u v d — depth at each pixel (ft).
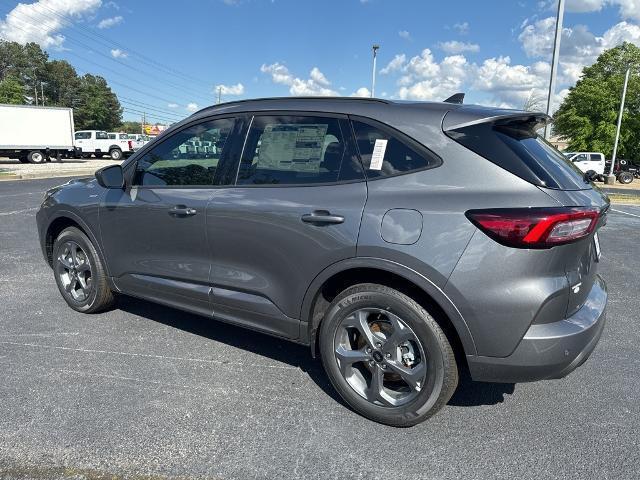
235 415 9.31
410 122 8.82
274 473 7.73
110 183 12.21
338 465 7.95
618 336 13.55
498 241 7.67
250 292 10.32
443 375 8.37
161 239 11.58
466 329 7.97
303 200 9.34
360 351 9.16
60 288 14.48
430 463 8.02
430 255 8.01
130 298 15.65
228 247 10.41
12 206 36.22
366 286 8.84
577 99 147.13
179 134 11.57
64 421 8.93
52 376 10.57
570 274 8.03
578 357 8.09
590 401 10.05
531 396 10.22
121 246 12.55
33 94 328.70
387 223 8.39
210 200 10.58
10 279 17.46
